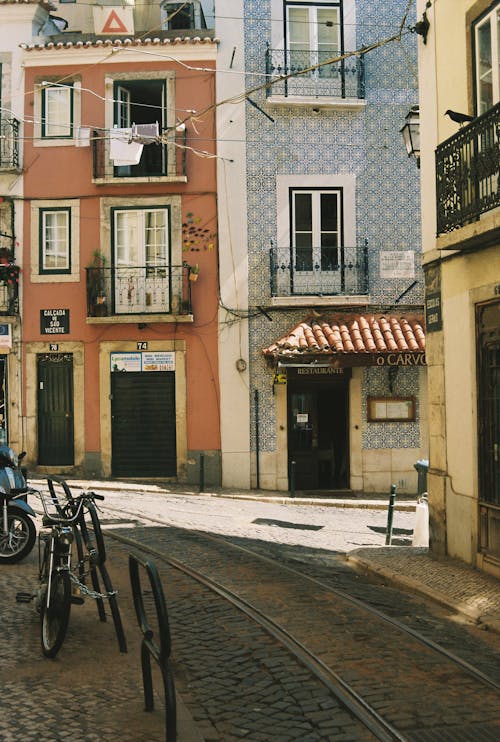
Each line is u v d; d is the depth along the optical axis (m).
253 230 17.92
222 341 17.88
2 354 18.28
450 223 9.38
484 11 9.23
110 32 18.55
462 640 6.59
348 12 18.02
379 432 17.81
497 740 4.48
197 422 17.92
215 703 5.02
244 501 16.08
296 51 17.92
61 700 4.92
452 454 9.91
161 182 17.94
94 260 18.11
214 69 18.08
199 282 18.02
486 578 8.66
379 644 6.24
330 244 17.98
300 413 18.11
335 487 18.09
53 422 18.31
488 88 9.31
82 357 18.17
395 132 18.06
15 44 18.44
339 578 8.99
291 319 17.86
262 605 7.40
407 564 9.52
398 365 17.23
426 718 4.75
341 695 5.09
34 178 18.31
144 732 4.46
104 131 18.22
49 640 5.73
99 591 6.80
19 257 18.31
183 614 7.11
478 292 9.16
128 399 18.19
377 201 18.02
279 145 17.97
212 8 20.17
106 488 16.62
